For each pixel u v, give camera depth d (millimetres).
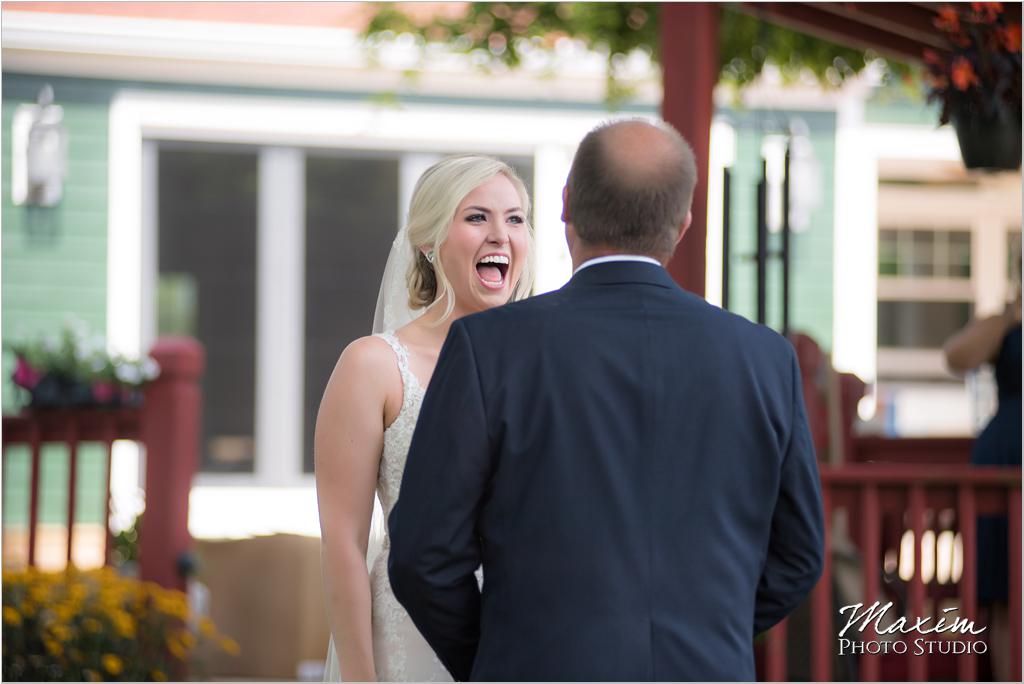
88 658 8859
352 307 17703
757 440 3705
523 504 3561
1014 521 7348
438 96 17344
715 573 3574
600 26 12445
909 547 11547
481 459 3584
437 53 13859
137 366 10289
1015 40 7543
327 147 17453
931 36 8531
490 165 4918
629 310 3730
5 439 10094
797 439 3795
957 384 18188
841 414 9289
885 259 18109
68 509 10016
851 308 17500
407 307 5109
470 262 4812
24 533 15531
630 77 15047
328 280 17641
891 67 12727
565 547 3510
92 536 15758
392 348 4695
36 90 16516
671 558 3541
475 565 3701
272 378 17547
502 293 4895
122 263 16719
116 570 10398
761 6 8633
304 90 17172
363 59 15289
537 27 12539
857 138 17547
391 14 12797
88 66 16609
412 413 4625
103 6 16438
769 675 7434
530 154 17484
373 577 4723
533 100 17406
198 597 10156
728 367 3709
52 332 16562
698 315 3773
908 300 18172
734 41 12586
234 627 10125
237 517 17297
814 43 12578
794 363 3871
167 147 17297
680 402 3637
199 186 17422
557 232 17375
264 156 17422
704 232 7559
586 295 3770
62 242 16609
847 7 8453
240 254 17516
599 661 3434
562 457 3551
